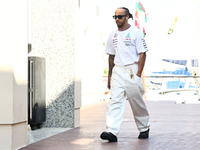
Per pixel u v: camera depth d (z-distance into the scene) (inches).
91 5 759.1
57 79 368.8
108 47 277.6
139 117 280.8
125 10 266.2
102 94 859.4
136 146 247.6
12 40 234.8
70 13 368.2
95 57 792.9
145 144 255.6
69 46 367.2
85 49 711.1
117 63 267.4
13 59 233.9
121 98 265.6
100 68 832.3
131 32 264.1
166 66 1046.4
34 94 347.9
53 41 370.6
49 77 369.7
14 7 237.5
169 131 327.0
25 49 252.5
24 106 251.4
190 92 934.4
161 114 501.7
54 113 369.7
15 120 237.3
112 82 269.3
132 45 264.1
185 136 295.3
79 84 380.8
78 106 375.9
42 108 356.8
